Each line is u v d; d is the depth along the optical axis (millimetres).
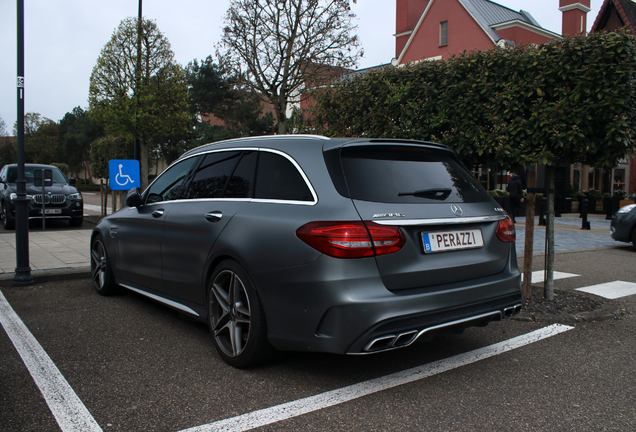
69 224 13750
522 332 4316
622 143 4559
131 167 11445
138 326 4309
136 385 3035
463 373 3299
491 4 28328
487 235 3328
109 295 5484
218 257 3473
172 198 4320
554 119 4656
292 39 22250
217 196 3740
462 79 5336
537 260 8797
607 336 4215
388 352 3721
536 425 2570
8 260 7309
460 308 3020
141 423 2543
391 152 3309
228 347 3436
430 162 3426
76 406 2734
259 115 36188
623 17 24188
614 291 6184
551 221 5379
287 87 22562
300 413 2676
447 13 27031
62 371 3254
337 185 2938
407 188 3076
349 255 2727
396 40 31859
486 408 2764
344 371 3301
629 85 4461
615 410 2760
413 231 2936
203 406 2752
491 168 5484
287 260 2918
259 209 3252
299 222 2928
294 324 2912
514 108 4832
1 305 5047
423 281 2947
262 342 3131
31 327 4258
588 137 4746
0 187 13344
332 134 6586
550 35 27094
